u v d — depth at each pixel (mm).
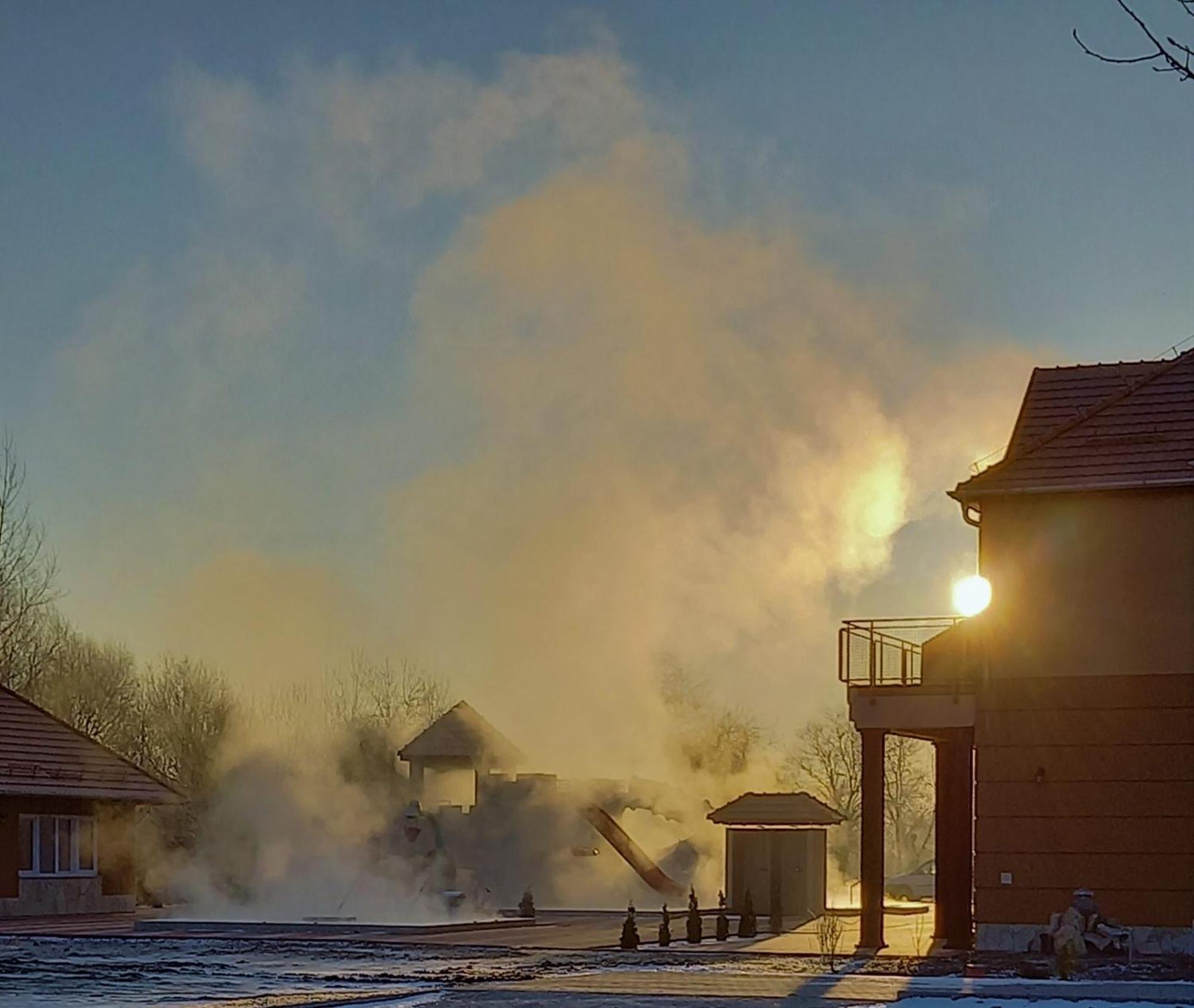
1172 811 29891
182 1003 21625
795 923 40094
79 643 73625
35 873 42188
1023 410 33781
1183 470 30719
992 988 24062
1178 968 27078
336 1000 22188
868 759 31734
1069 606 31062
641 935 35625
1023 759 30828
